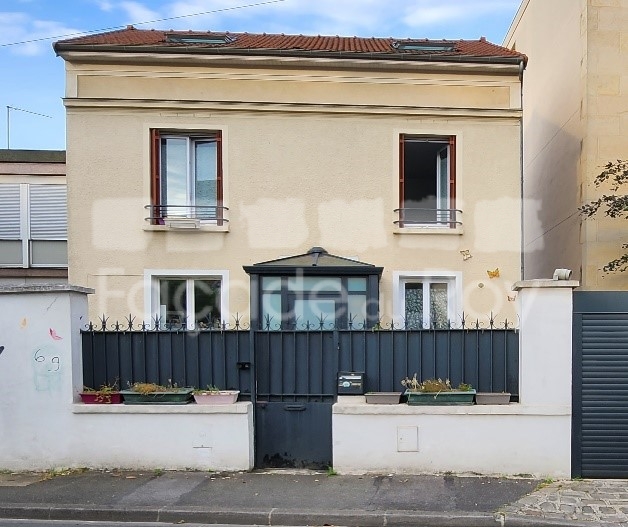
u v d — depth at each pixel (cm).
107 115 810
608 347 518
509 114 827
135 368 562
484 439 516
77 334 553
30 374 540
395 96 835
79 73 809
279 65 821
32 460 537
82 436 538
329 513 432
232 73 824
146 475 521
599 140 856
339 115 827
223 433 534
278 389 555
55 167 1129
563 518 418
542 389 514
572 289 515
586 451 516
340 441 527
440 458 519
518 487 486
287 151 825
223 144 819
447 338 545
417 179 866
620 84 855
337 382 546
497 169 834
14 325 542
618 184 821
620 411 515
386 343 550
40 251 1127
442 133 835
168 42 880
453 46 957
